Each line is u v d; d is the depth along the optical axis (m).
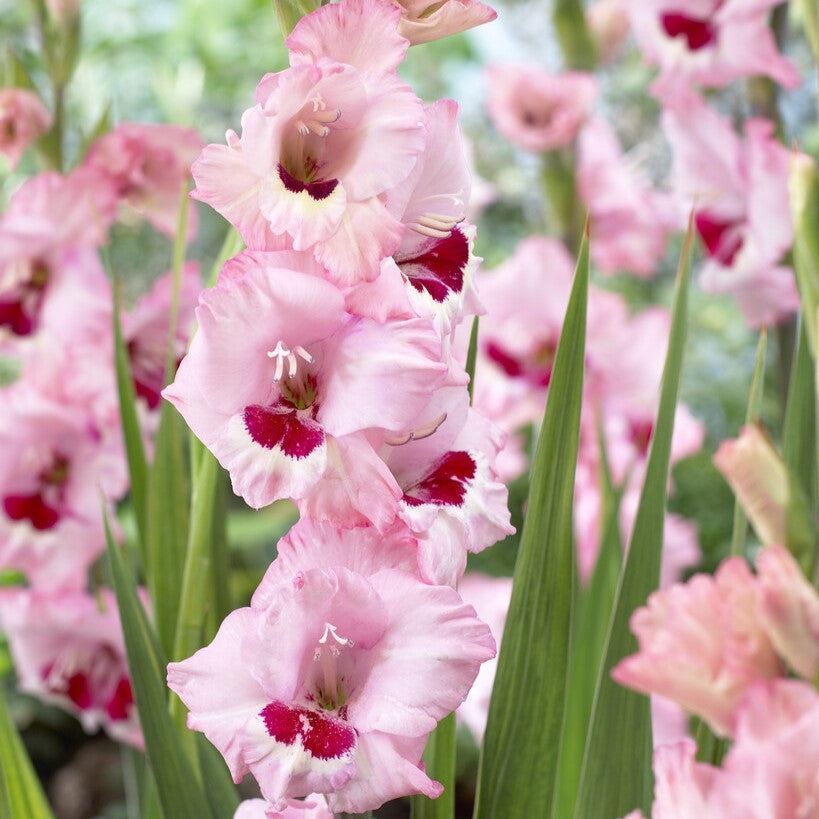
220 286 0.95
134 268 3.64
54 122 1.52
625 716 1.08
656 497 1.09
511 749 1.08
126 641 1.09
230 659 0.96
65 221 1.46
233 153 0.95
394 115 0.96
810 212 0.98
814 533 0.97
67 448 1.56
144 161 1.46
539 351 1.97
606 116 3.89
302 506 0.96
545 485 1.07
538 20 3.88
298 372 0.98
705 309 3.85
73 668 1.56
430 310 0.98
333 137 0.97
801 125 3.23
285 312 0.95
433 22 0.98
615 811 1.09
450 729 1.07
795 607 0.94
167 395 0.97
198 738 1.13
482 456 1.01
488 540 1.00
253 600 0.97
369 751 0.95
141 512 1.27
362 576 0.97
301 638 0.96
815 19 1.08
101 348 1.48
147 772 1.22
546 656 1.08
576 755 1.21
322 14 0.95
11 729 1.25
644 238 2.08
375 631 0.97
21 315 1.50
